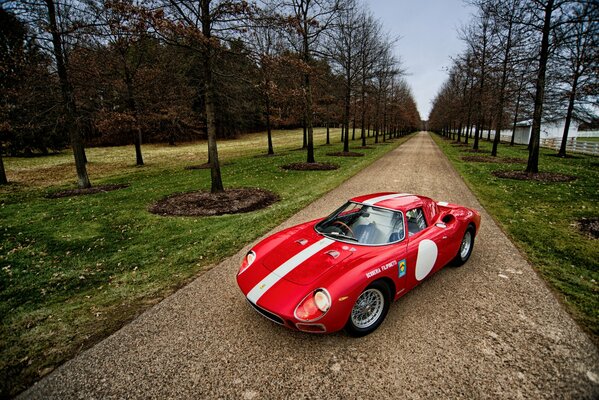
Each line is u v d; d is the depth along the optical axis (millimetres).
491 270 4836
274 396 2590
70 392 2688
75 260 5723
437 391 2605
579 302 3902
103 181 15508
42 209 9758
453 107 39344
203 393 2639
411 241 3859
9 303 4254
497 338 3258
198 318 3729
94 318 3820
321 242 3838
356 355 3047
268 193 11141
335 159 20719
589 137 48188
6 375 2916
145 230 7355
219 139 53188
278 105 25703
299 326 2932
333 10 15719
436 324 3504
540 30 12523
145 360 3045
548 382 2686
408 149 29984
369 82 28062
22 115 13047
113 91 14836
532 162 13883
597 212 7859
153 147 41094
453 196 9961
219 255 5668
